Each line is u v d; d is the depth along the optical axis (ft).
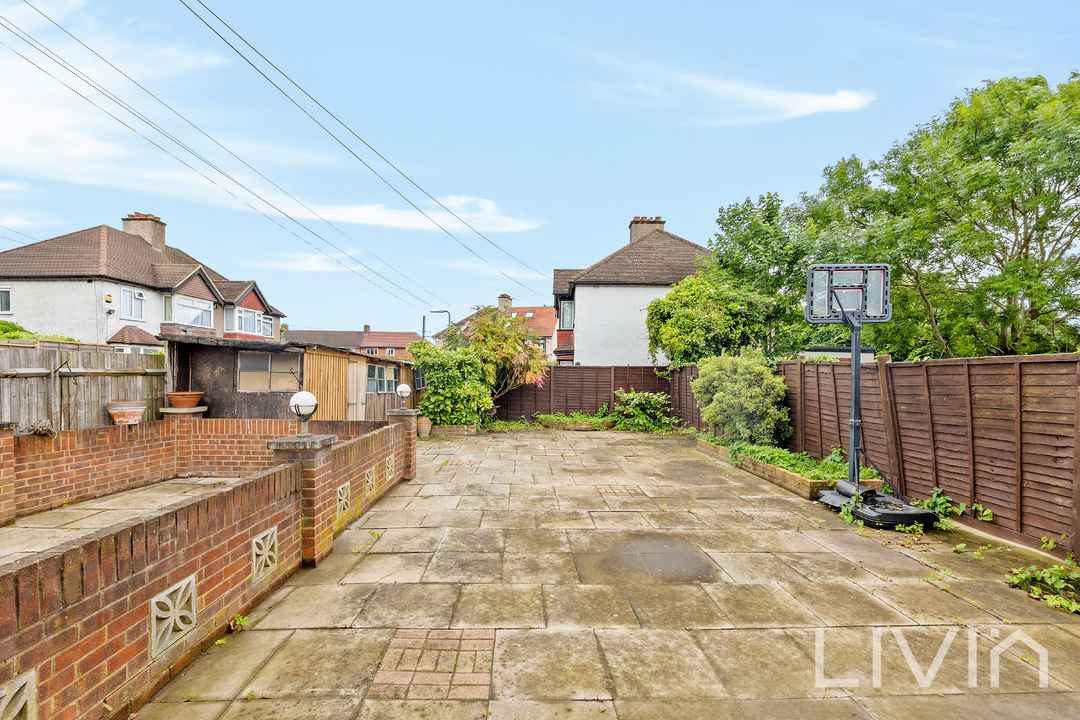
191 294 72.08
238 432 23.62
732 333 41.29
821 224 41.86
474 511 16.92
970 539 14.01
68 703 5.55
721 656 8.17
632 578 11.37
